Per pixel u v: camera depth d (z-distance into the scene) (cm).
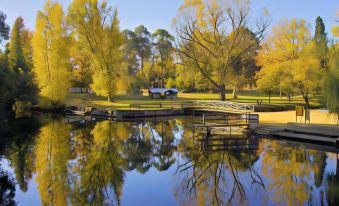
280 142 1823
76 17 4294
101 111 3697
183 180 1166
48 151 1684
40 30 3891
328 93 1753
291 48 3800
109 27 4406
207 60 4159
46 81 3938
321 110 2831
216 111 3500
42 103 4006
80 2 4272
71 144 1886
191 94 6638
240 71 5456
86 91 5916
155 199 980
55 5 3903
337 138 1634
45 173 1274
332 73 1745
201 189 1060
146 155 1592
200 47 4116
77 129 2538
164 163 1427
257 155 1506
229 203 924
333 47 1858
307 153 1523
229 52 3953
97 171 1305
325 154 1492
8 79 2844
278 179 1138
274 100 4838
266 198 956
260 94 6500
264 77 3925
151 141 2002
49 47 3931
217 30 3978
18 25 5325
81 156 1577
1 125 2630
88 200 976
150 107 4044
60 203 955
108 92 4525
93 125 2808
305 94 3706
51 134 2261
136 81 6406
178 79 7281
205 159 1469
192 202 943
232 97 5719
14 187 1109
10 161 1469
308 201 920
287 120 2464
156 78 8325
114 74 4484
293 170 1241
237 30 3916
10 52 5209
